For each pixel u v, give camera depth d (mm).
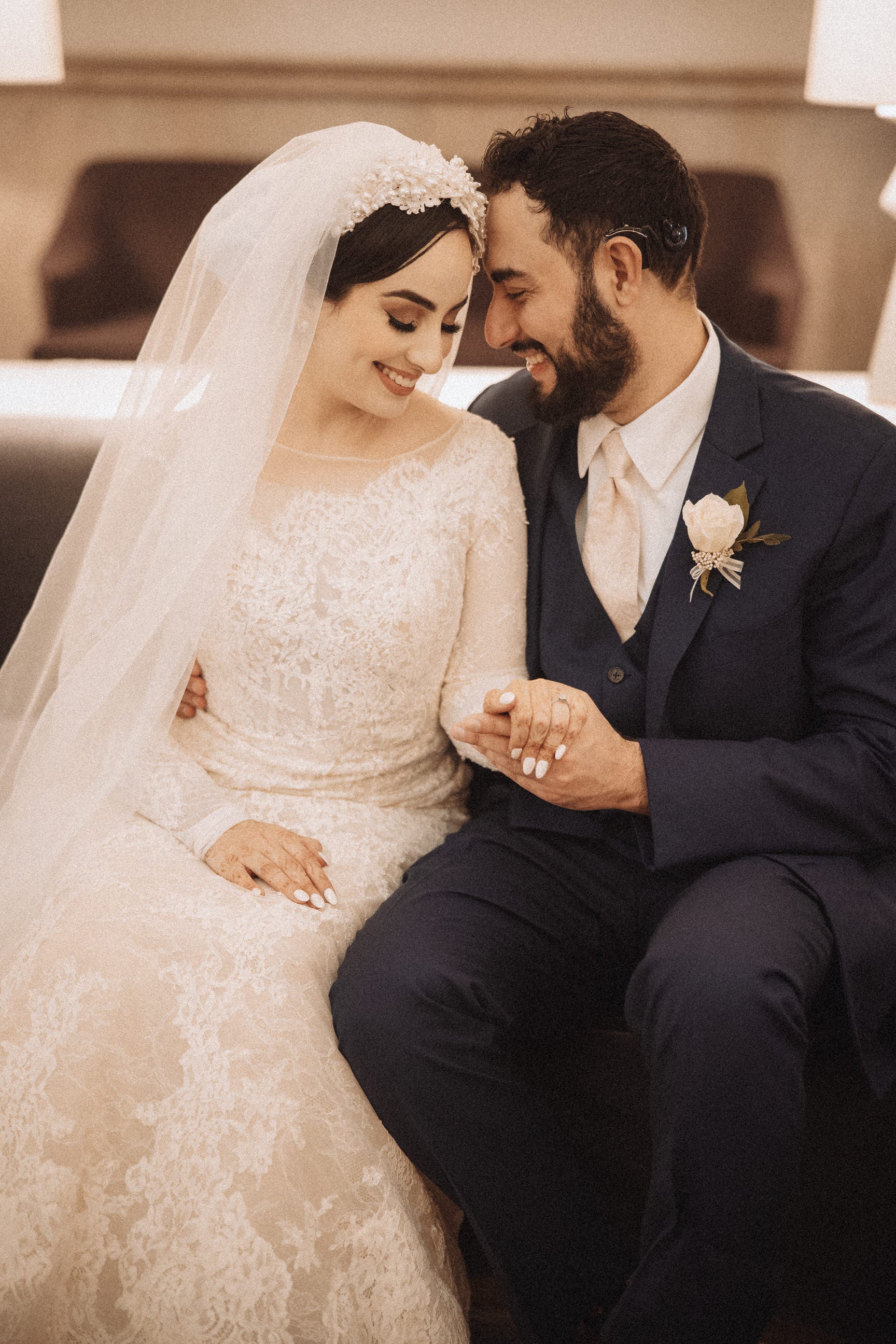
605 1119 1581
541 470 1692
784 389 1593
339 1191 1353
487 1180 1353
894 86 2586
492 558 1674
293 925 1467
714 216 3537
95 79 3539
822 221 3607
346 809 1661
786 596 1520
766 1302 1287
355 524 1625
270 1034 1377
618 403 1591
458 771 1813
